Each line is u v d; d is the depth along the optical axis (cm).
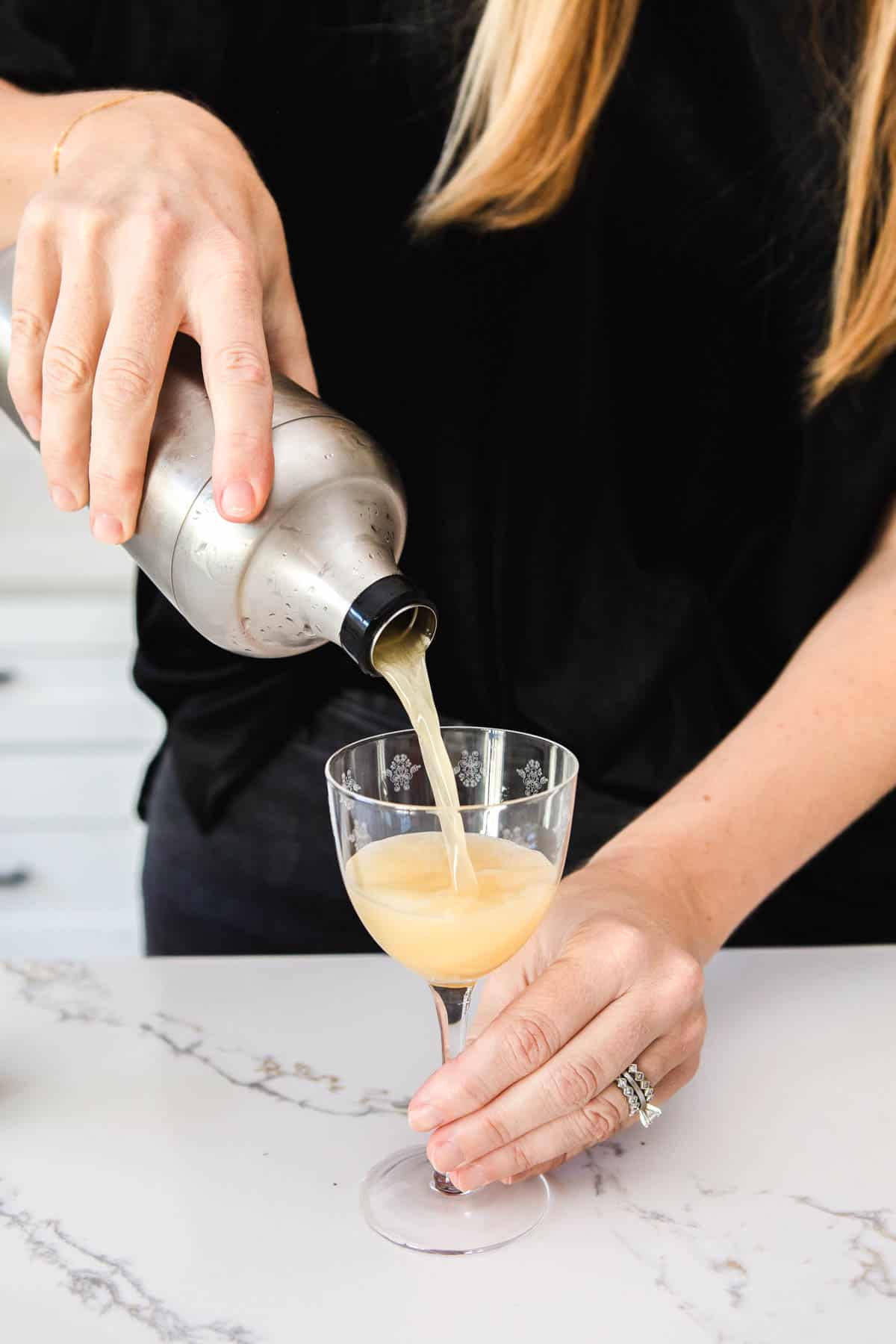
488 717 130
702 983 83
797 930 134
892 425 115
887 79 107
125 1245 79
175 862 140
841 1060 96
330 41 117
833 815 104
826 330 117
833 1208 82
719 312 118
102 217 80
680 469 123
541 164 114
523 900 78
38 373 84
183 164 86
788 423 120
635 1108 82
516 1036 78
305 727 131
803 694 108
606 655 125
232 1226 81
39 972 108
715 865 97
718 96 113
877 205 112
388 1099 93
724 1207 82
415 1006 104
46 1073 95
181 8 117
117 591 214
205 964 110
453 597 125
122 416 78
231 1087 94
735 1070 95
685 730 127
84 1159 86
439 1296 75
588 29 110
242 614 81
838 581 124
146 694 134
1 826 225
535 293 118
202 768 134
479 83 112
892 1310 74
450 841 78
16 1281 76
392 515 83
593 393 120
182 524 79
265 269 93
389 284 121
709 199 116
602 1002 81
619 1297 75
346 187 120
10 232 95
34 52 115
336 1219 81
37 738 220
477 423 121
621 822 129
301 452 78
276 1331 73
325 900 134
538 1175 85
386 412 125
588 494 122
